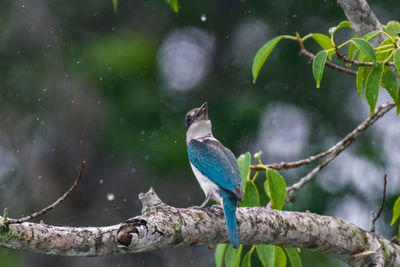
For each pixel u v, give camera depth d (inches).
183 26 619.5
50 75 589.0
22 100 594.9
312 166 545.3
